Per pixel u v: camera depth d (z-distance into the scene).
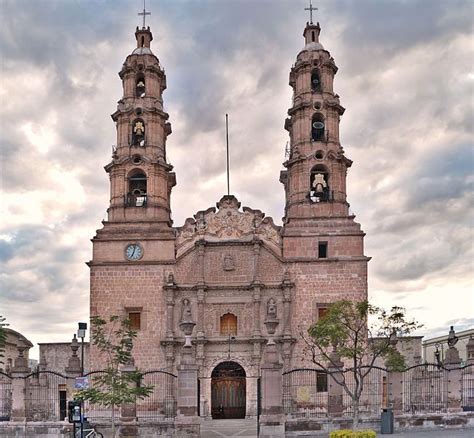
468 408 48.44
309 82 67.00
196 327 61.28
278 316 61.53
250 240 62.97
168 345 60.56
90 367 59.47
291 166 65.75
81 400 39.28
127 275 62.69
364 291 61.78
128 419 42.66
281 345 60.41
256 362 60.62
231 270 62.94
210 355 61.34
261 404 45.50
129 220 64.12
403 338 58.41
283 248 62.94
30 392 53.22
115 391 39.84
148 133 66.31
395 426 44.69
